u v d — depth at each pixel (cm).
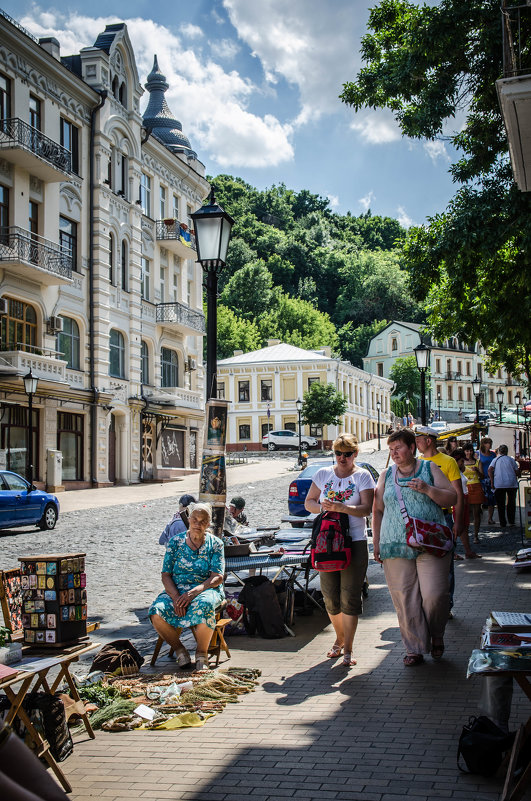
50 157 2997
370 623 814
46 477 3031
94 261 3447
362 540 679
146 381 4009
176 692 587
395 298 12475
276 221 13988
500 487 1678
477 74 1495
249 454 6412
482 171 1547
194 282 4569
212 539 704
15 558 1470
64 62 3594
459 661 650
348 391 7625
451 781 412
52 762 429
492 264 1612
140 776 437
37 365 2867
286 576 1128
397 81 1545
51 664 462
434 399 10075
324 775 426
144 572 1274
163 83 5091
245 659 693
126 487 3491
